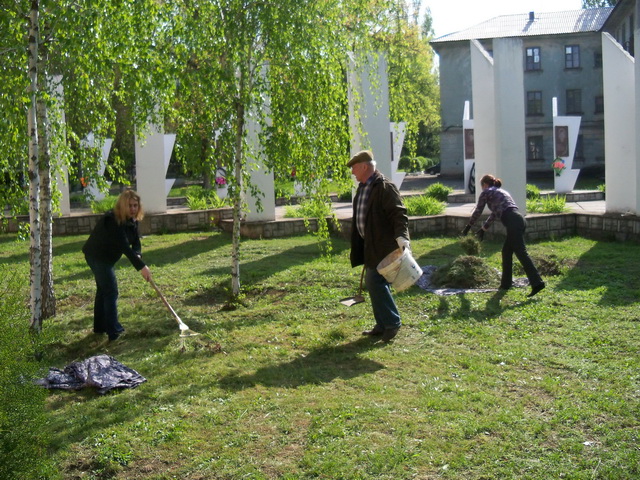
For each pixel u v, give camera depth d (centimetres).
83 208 2095
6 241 1543
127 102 870
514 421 462
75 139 874
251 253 1262
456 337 677
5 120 728
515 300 816
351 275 998
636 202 1220
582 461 403
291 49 820
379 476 395
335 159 877
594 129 4853
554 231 1345
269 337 705
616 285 870
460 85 4897
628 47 4006
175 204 2297
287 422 475
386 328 669
